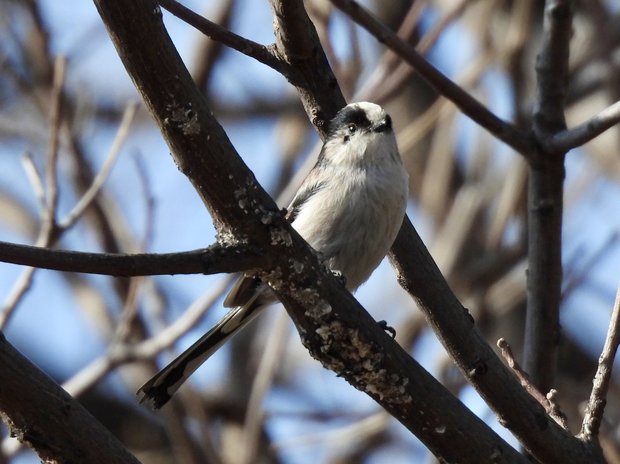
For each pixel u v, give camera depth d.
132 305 11.55
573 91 13.55
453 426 6.84
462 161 14.36
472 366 7.52
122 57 5.80
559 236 8.81
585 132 8.60
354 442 14.14
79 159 12.16
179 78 5.86
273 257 6.27
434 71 8.69
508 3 13.35
